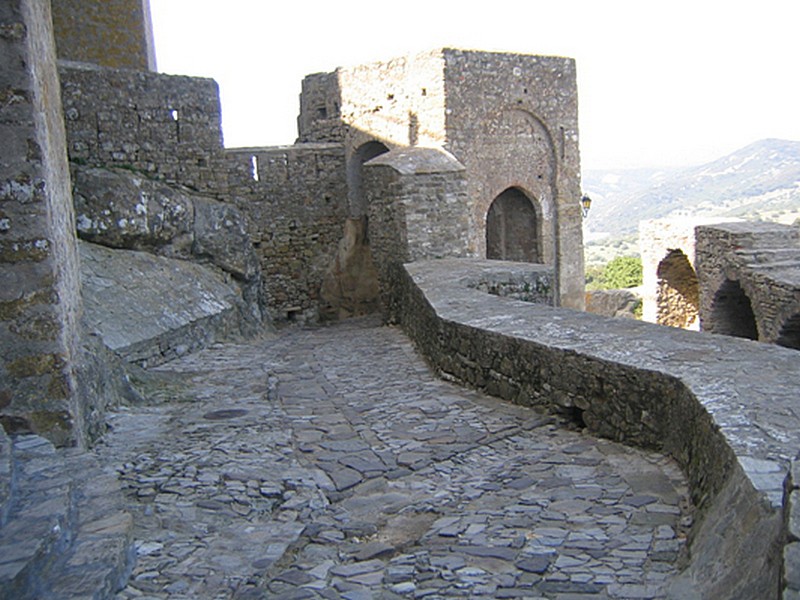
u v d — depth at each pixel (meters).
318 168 17.23
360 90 18.28
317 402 7.92
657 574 3.69
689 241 20.92
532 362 6.93
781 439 3.94
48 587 3.11
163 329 10.65
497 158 18.55
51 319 5.41
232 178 16.08
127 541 3.61
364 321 15.82
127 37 14.56
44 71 6.06
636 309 26.34
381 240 14.25
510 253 20.84
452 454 6.02
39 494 3.76
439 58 16.95
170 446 6.26
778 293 16.20
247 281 14.36
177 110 14.19
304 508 5.04
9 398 5.36
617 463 5.40
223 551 4.32
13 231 5.34
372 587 3.84
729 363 5.45
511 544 4.23
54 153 6.23
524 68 18.72
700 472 4.45
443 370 8.73
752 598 2.80
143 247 12.89
